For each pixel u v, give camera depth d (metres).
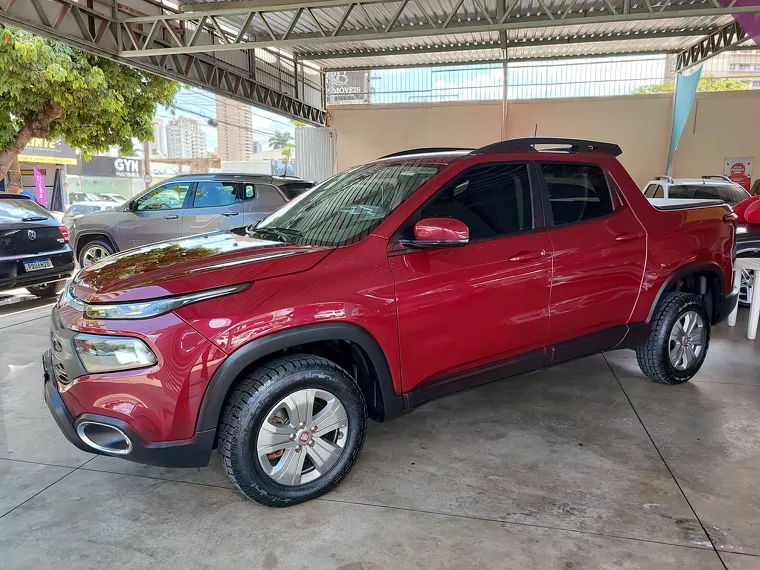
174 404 2.34
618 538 2.42
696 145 15.79
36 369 4.64
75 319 2.46
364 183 3.32
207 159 50.75
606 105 16.00
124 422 2.35
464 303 2.95
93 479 2.95
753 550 2.34
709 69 17.67
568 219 3.42
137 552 2.36
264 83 14.17
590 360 4.78
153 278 2.51
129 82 11.54
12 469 3.05
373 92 17.31
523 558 2.30
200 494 2.80
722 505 2.66
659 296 3.86
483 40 14.38
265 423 2.51
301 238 3.05
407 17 12.26
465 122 16.78
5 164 11.19
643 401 3.90
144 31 9.81
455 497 2.74
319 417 2.67
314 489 2.69
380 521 2.56
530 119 16.41
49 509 2.67
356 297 2.62
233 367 2.39
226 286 2.44
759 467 3.01
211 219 7.80
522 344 3.27
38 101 10.47
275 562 2.29
